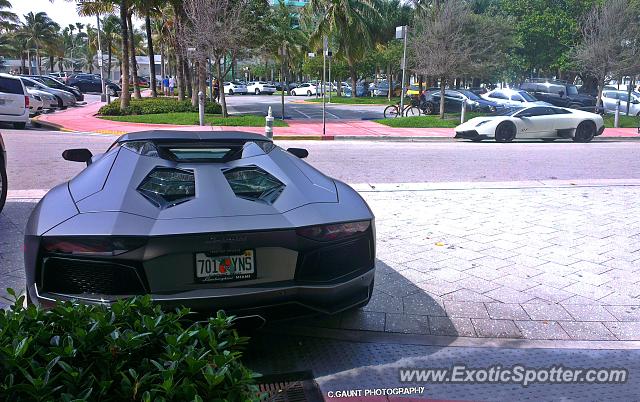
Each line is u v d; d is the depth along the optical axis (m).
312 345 3.70
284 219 3.19
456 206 7.67
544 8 32.81
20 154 11.93
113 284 2.93
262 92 56.38
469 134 18.02
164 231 2.94
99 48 34.69
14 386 1.77
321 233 3.23
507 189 8.95
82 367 1.98
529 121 17.83
